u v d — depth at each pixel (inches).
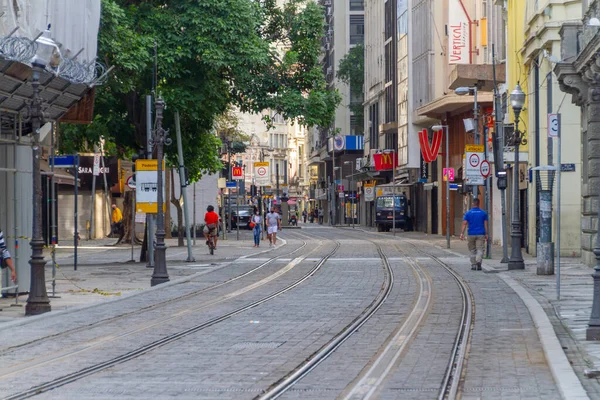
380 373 539.2
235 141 3348.9
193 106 1651.1
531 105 1840.6
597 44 1169.4
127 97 1652.3
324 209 6717.5
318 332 721.0
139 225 2640.3
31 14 992.2
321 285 1152.2
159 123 1253.1
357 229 4296.3
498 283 1149.7
